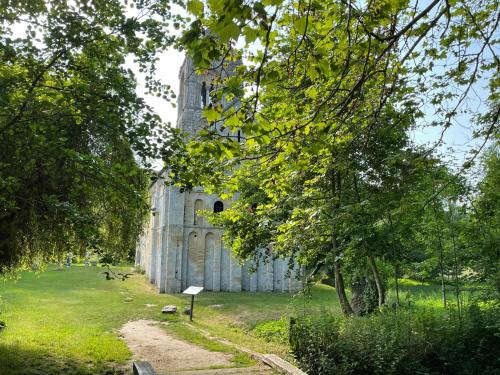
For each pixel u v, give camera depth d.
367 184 10.90
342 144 8.17
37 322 16.39
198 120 37.69
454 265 13.59
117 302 24.53
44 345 12.36
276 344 14.56
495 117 6.79
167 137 8.41
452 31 7.01
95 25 9.42
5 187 7.97
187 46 3.64
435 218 12.89
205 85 38.88
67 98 8.41
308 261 14.04
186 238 35.66
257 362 11.49
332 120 6.32
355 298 16.92
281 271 36.31
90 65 9.27
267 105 6.75
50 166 9.23
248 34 3.52
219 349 13.15
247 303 26.84
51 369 10.19
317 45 5.19
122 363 11.34
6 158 8.60
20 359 10.68
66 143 8.82
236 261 35.78
